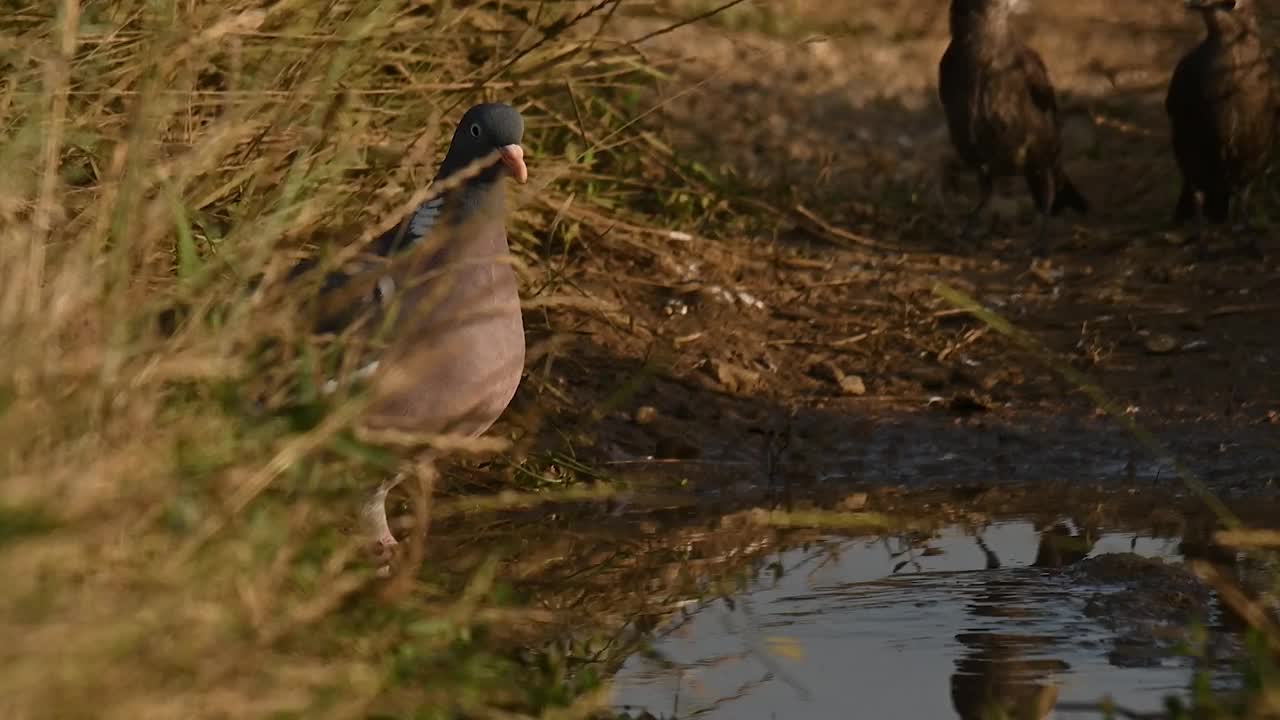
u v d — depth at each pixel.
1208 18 16.19
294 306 8.19
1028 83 16.59
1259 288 14.54
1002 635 9.09
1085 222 16.81
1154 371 13.19
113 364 6.91
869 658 8.84
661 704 8.30
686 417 12.62
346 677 6.64
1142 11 22.94
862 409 12.85
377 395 7.98
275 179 10.75
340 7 11.79
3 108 9.23
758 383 13.15
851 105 19.91
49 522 5.77
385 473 9.08
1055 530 10.83
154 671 5.89
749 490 11.75
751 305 14.23
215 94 10.80
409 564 8.18
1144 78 20.73
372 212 11.41
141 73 10.13
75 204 9.48
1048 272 15.11
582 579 10.00
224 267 9.05
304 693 6.42
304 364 7.68
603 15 14.16
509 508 11.12
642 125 16.44
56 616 5.73
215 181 10.53
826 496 11.64
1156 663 8.66
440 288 8.61
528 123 14.12
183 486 6.64
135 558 6.36
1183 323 13.89
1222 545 10.39
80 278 7.42
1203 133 16.17
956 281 14.99
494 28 13.93
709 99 19.75
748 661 8.84
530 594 9.46
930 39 21.98
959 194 17.75
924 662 8.77
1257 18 18.58
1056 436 12.37
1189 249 15.59
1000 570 10.12
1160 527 10.82
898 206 17.09
